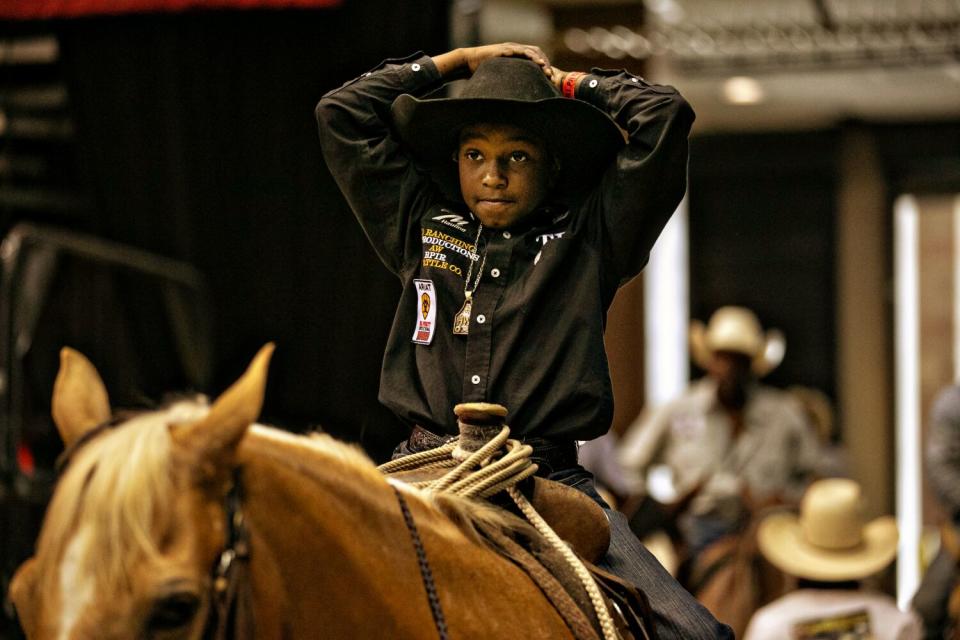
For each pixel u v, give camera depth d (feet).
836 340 58.59
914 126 57.57
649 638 12.67
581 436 13.83
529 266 13.98
